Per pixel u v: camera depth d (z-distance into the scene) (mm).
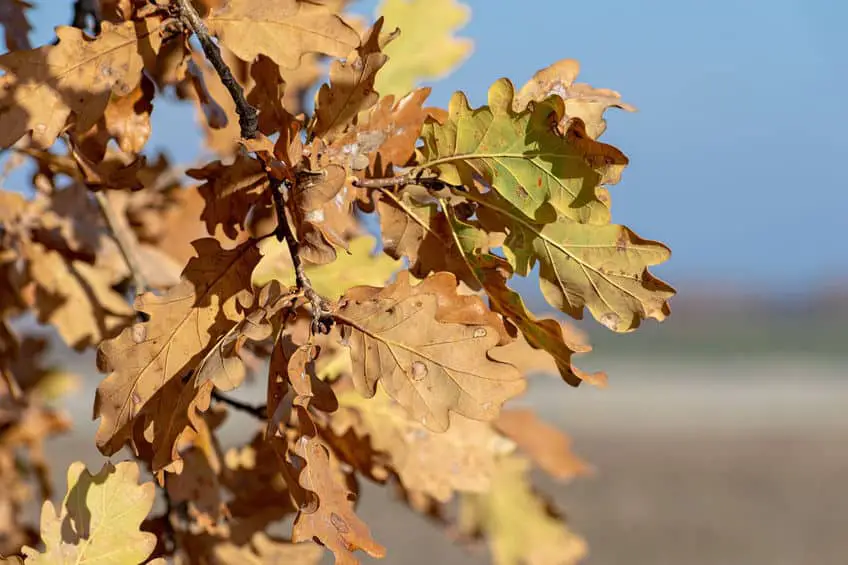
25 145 1373
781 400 14664
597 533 7395
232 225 1225
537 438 1719
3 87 1183
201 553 1383
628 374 17578
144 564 1222
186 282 1182
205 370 1148
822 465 9961
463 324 1159
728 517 7934
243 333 1140
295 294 1156
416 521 6918
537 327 1196
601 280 1183
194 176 1218
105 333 1489
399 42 1448
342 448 1372
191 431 1173
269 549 1392
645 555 6918
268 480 1400
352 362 1158
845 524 7883
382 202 1212
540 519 1879
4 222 1467
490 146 1191
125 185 1269
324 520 1138
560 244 1188
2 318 1504
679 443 10898
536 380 14961
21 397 1651
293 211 1166
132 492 1221
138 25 1205
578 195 1173
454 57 1447
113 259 1513
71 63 1193
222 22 1195
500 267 1200
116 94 1225
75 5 1344
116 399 1170
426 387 1155
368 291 1163
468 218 1207
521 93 1207
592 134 1204
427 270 1213
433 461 1380
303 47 1188
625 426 11938
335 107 1191
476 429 1398
